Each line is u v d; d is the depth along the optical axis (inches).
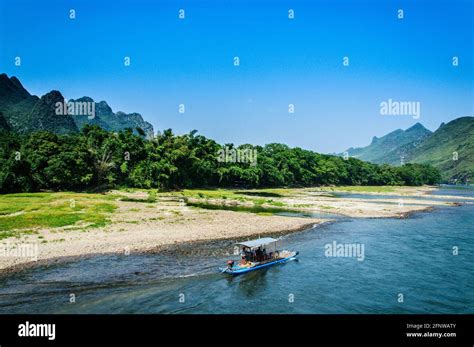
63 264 1235.2
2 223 1718.8
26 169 3326.8
